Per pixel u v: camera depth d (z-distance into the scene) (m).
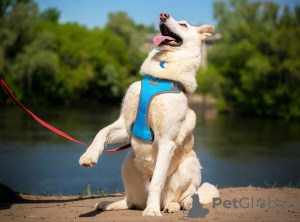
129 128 4.24
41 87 46.94
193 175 4.36
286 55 38.31
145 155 4.13
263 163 16.08
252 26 41.94
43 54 43.69
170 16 4.34
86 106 47.84
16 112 35.31
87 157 3.79
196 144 21.38
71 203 5.00
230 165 15.59
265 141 22.72
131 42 68.19
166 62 4.23
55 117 32.72
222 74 44.56
